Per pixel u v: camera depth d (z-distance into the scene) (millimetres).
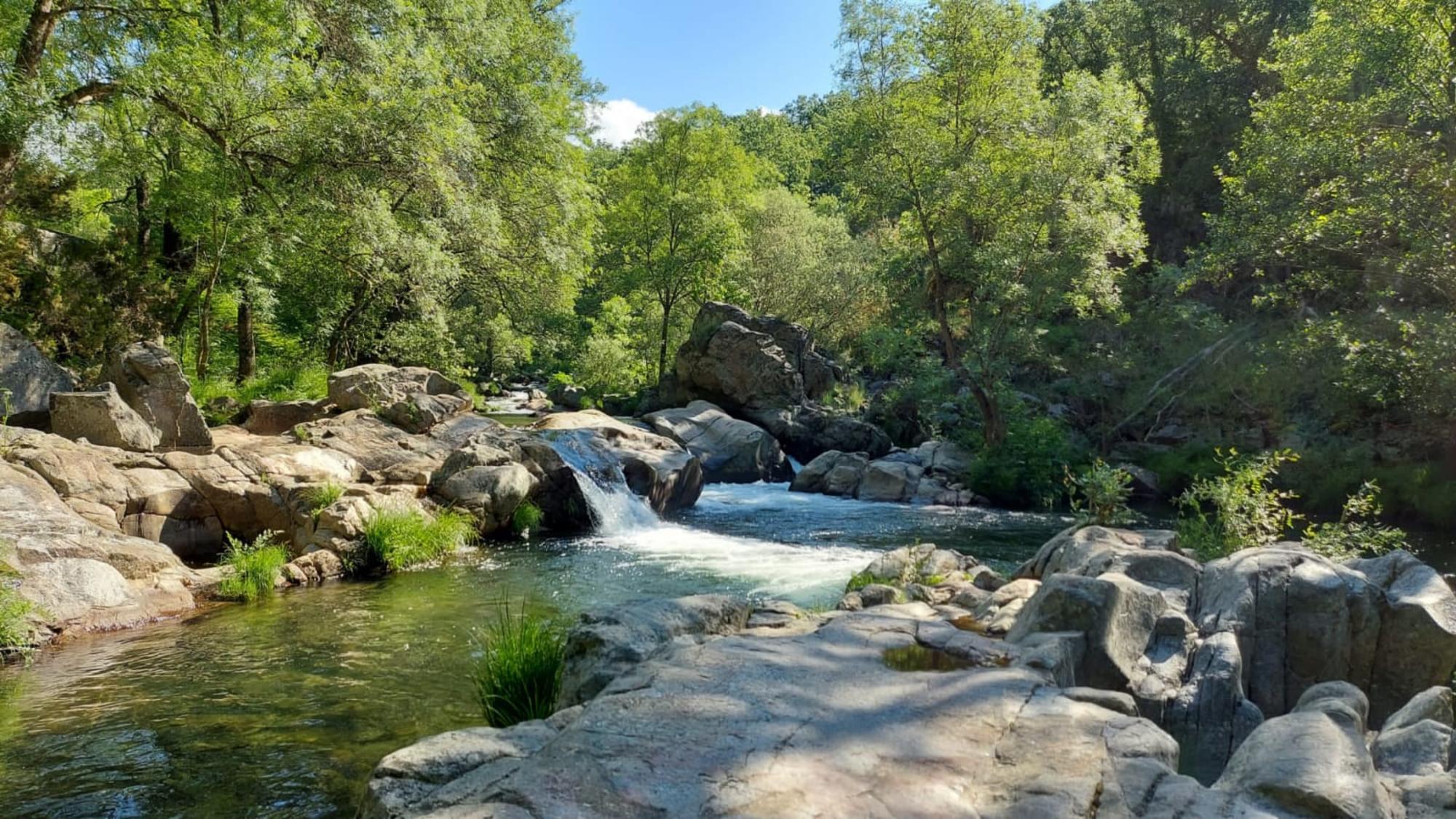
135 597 9047
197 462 12008
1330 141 15773
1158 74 36469
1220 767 4828
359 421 15695
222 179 16562
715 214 38938
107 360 13516
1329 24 16922
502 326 29938
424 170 18281
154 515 11070
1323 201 16578
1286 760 3070
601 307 43938
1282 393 22281
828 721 3508
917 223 26312
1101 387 26438
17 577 8289
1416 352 14664
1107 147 24328
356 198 17641
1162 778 3055
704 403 26141
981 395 24391
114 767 5289
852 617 5637
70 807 4738
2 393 12852
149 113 15719
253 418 16062
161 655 7672
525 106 25109
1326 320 17828
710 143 40250
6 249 17141
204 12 16375
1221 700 5051
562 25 30703
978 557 13703
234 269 19531
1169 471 22484
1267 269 28281
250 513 11992
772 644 4773
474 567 12086
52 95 13289
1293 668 5895
